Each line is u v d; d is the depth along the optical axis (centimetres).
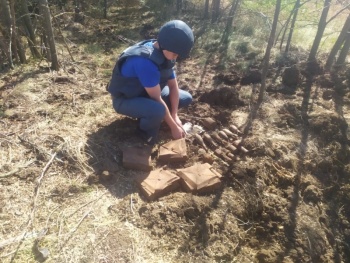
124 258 232
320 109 388
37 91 381
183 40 272
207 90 409
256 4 642
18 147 302
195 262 240
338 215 316
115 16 680
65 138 313
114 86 307
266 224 285
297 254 270
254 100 398
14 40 429
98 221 252
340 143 362
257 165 313
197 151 321
